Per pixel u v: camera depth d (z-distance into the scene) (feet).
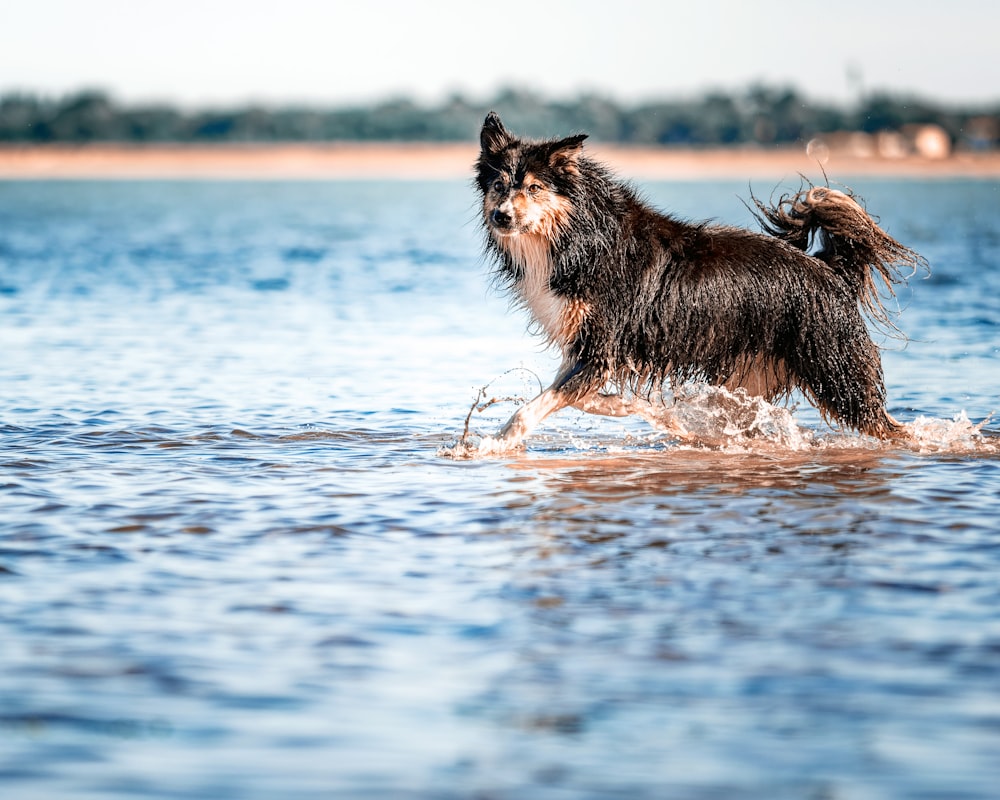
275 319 84.43
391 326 81.00
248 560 29.45
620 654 23.34
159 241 160.86
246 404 52.85
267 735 20.07
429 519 33.42
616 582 27.68
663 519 33.45
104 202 293.84
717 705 21.11
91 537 31.40
